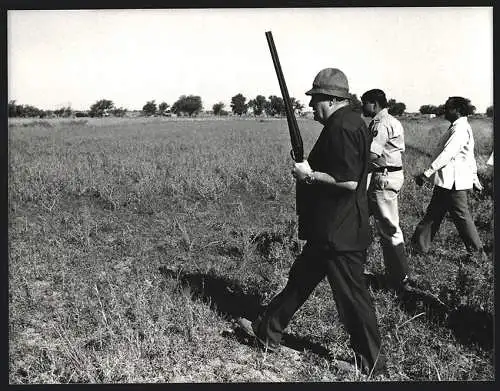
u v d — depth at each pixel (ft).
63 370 11.11
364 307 10.68
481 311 12.92
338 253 10.55
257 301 14.17
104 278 15.44
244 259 16.43
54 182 25.52
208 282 15.14
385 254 14.44
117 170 28.37
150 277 15.51
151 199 23.50
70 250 17.58
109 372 10.98
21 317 13.29
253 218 21.40
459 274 13.83
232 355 11.77
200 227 20.25
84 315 13.34
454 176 16.12
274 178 26.78
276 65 11.34
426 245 16.87
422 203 21.95
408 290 14.37
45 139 38.27
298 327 12.95
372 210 14.53
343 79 10.55
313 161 10.71
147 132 40.37
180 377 11.02
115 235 19.35
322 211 10.55
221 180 26.63
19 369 11.28
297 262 11.24
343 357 11.83
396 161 14.20
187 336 12.25
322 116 10.71
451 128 16.02
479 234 18.65
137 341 11.51
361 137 10.20
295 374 11.19
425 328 12.67
